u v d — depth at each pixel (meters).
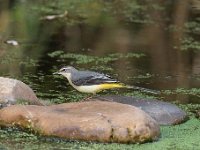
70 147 10.85
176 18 24.19
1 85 12.61
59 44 20.03
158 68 17.66
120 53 19.14
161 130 12.16
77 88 13.39
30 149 10.73
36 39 20.59
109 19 23.95
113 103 11.90
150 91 14.41
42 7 25.62
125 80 16.28
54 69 17.14
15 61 17.86
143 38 21.11
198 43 20.58
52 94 14.72
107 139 11.04
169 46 20.14
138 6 26.38
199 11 25.25
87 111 11.56
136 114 11.37
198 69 17.70
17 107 11.77
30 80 15.98
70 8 25.66
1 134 11.44
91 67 17.44
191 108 13.96
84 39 20.78
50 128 11.20
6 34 21.05
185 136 11.86
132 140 11.10
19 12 24.42
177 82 16.31
